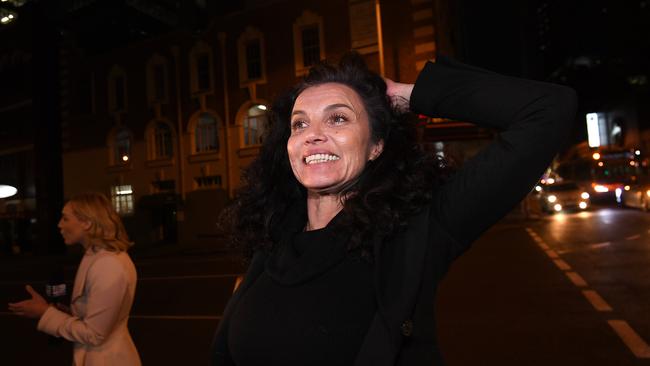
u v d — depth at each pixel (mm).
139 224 23906
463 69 1192
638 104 42844
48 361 5398
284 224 1396
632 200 20219
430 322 1126
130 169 24156
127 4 32406
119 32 30578
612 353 4285
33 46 24000
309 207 1342
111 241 2406
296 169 1253
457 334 5180
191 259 16188
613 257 9016
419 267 1078
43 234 23406
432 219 1157
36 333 6773
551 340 4746
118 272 2342
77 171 25453
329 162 1209
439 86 1173
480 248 11984
